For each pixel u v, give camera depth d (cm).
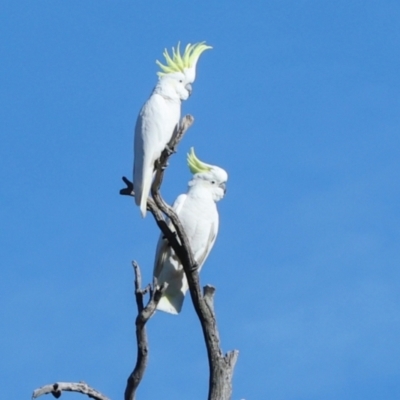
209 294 1151
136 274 1062
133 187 1227
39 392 1034
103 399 1067
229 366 1130
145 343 1068
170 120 1312
